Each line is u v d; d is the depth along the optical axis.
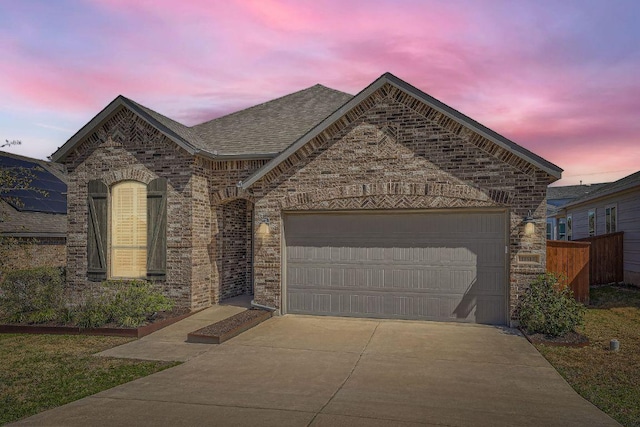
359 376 7.52
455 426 5.57
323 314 12.27
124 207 13.67
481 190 11.02
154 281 13.16
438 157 11.32
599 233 21.17
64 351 9.20
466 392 6.78
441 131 11.31
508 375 7.58
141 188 13.55
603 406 6.32
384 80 11.45
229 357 8.67
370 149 11.77
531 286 10.49
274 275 12.41
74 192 14.02
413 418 5.80
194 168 13.09
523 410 6.10
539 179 10.73
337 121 11.95
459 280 11.40
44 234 17.12
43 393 6.83
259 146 14.10
